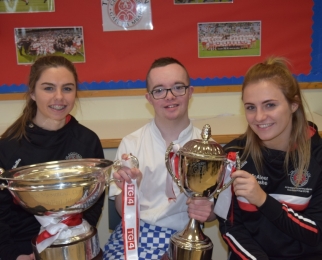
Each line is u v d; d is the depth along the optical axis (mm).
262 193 1033
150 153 1317
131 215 1012
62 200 902
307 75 2111
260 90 1084
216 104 2139
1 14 1969
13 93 2043
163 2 2020
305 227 1050
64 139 1311
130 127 1865
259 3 2033
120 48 2057
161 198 1302
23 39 2002
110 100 2105
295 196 1144
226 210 1088
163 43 2064
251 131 1203
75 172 1046
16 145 1265
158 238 1237
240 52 2084
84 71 2072
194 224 1058
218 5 2029
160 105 1271
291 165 1156
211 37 2064
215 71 2107
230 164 1035
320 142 1195
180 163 1014
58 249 918
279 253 1145
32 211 936
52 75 1224
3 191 1228
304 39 2080
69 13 1998
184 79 1276
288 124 1146
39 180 870
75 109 2096
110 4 2004
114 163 1021
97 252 983
